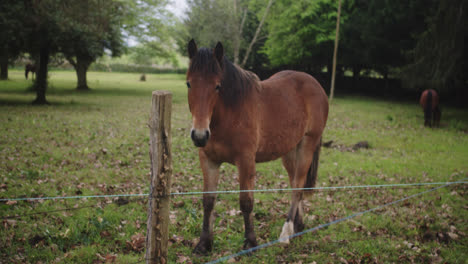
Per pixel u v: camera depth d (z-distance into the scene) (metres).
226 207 4.23
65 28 11.67
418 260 3.20
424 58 12.80
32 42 11.96
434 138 9.41
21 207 3.79
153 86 27.64
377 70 24.69
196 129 2.46
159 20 23.30
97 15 12.82
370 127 11.00
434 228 3.86
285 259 3.13
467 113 15.48
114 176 5.17
